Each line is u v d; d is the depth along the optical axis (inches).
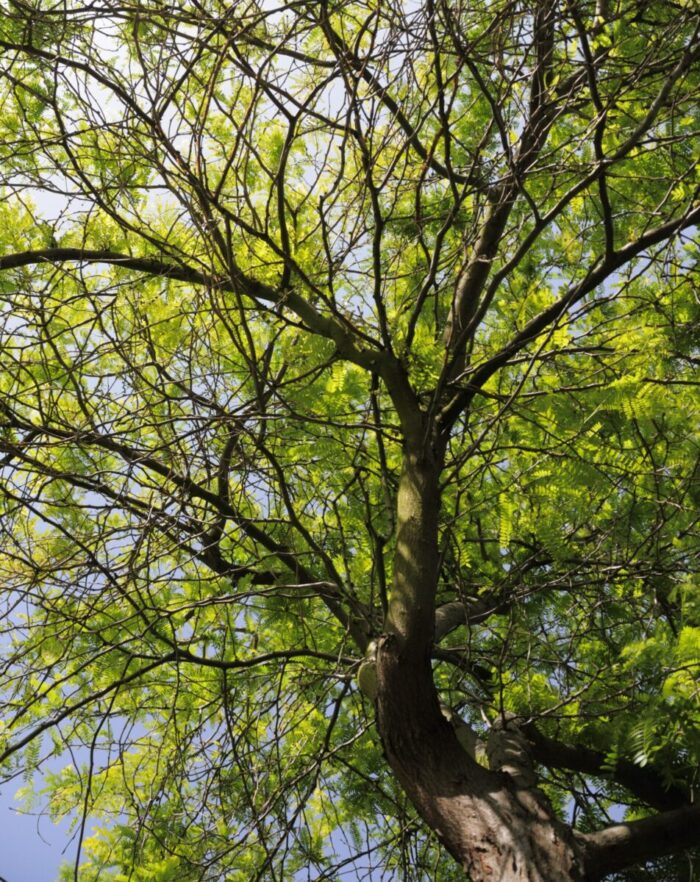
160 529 159.2
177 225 161.3
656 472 152.9
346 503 181.2
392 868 189.6
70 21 131.6
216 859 163.8
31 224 173.5
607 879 178.2
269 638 205.5
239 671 193.9
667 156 173.6
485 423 169.0
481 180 160.7
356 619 165.9
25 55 155.9
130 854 191.8
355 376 164.9
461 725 148.6
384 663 128.8
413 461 146.2
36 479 160.9
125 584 150.6
